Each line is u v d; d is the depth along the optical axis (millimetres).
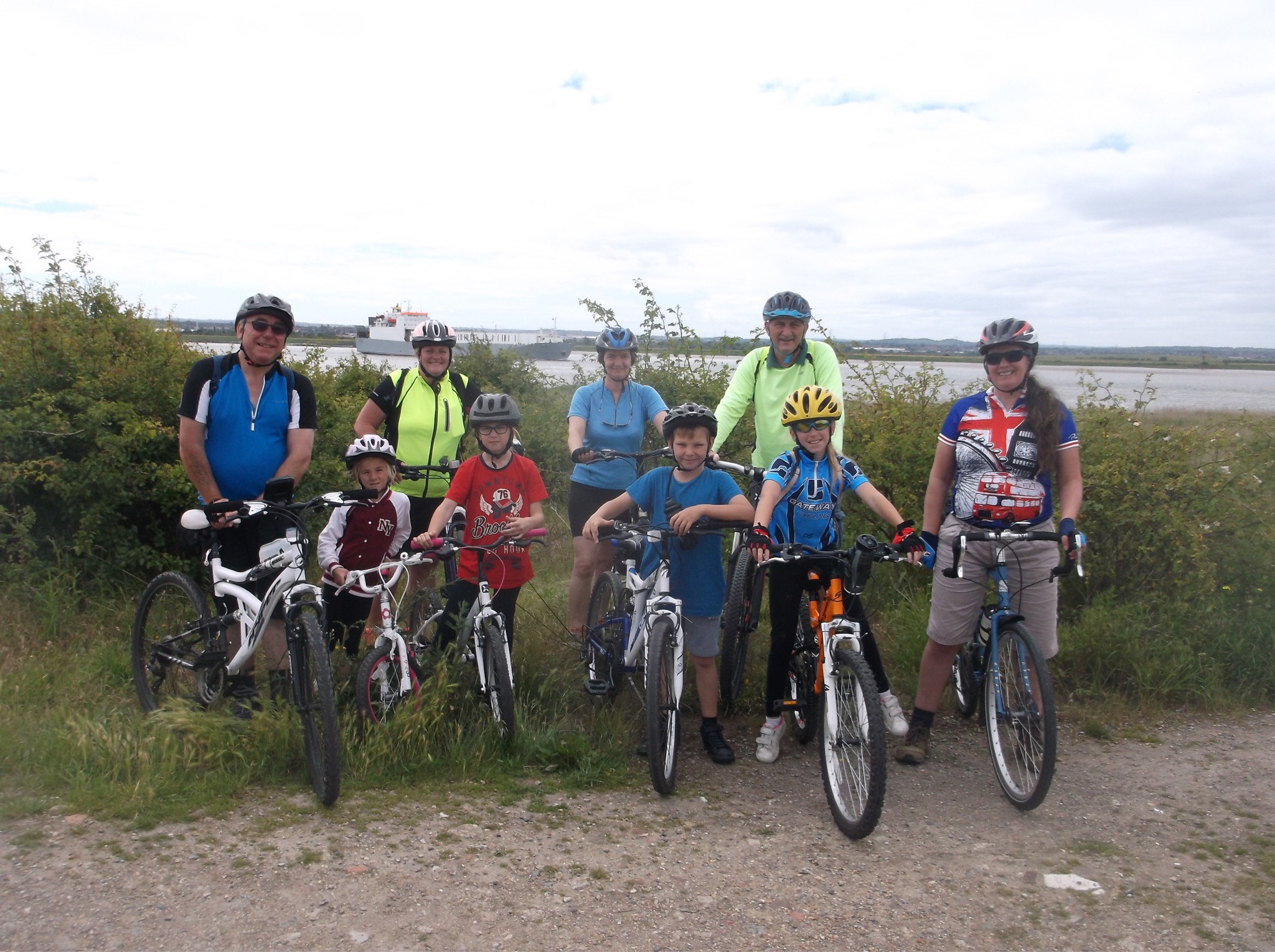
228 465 4602
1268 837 3877
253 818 3742
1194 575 6031
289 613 4129
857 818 3832
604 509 4754
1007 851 3740
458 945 2939
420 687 4578
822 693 4383
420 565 5582
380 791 4082
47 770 3885
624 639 4895
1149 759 4758
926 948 3035
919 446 7273
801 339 5617
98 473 6047
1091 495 6336
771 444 5684
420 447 5758
